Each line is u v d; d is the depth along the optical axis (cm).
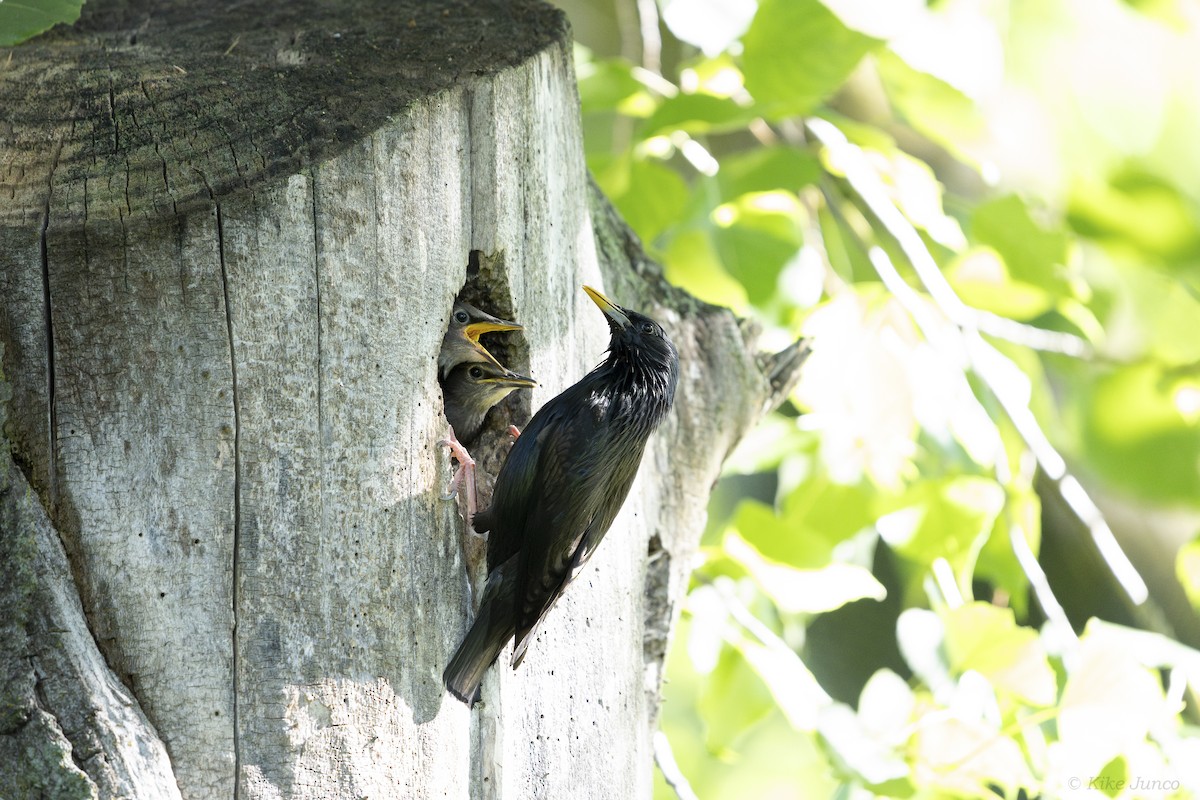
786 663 1068
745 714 1193
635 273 947
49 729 571
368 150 643
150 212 604
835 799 1055
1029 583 1345
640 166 1154
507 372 756
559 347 797
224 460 614
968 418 1175
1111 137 1388
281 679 619
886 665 1820
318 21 833
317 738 625
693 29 1162
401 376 658
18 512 593
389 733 645
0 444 593
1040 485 1329
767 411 1048
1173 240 1419
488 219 712
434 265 677
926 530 1168
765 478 1805
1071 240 1250
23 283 598
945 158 1702
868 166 1261
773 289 1143
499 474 748
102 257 601
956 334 1238
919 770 1020
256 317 616
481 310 757
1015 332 1274
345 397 637
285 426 623
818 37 1050
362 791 634
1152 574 1697
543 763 740
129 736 586
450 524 692
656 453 902
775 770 1585
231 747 612
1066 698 998
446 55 744
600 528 736
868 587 1086
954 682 1069
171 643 609
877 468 1214
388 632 648
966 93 1207
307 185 624
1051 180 1434
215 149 636
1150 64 1377
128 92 682
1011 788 1021
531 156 741
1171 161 1460
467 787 690
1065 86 1377
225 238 610
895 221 1232
